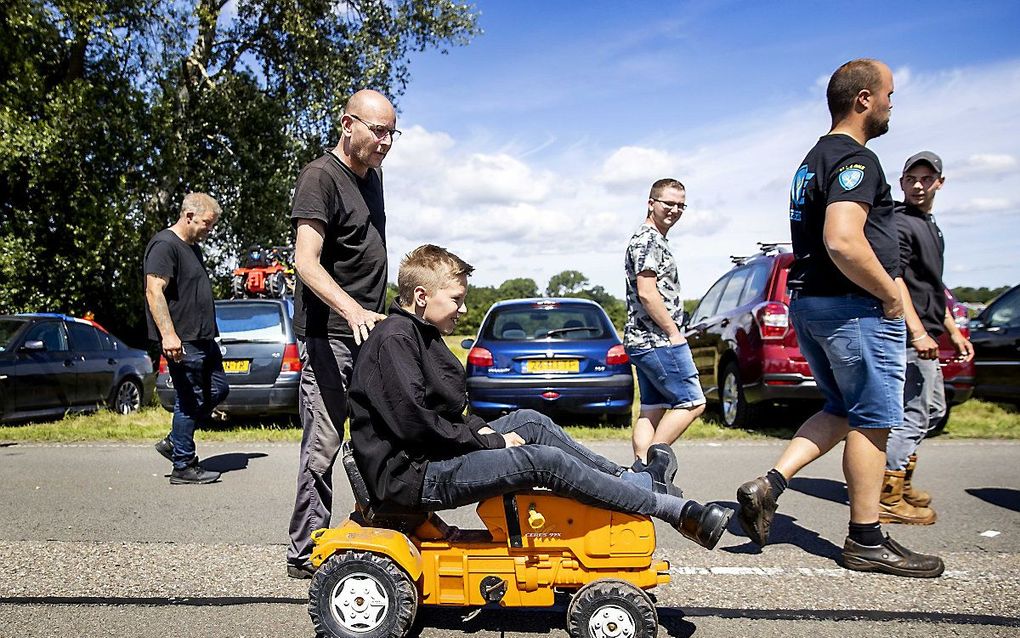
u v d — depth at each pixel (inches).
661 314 207.0
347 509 225.0
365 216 164.2
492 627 139.0
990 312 440.5
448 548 130.1
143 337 787.4
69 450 328.5
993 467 284.0
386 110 159.9
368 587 124.6
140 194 721.6
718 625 138.5
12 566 170.9
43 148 619.5
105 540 191.3
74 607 147.0
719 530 123.5
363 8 848.3
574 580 128.1
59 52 689.0
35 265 666.8
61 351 423.8
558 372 372.2
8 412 385.4
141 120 703.7
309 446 163.5
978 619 140.2
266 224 851.4
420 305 130.2
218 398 266.1
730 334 369.4
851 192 152.3
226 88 817.5
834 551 182.4
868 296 158.4
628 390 375.9
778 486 162.1
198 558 177.0
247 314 385.7
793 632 135.1
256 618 141.9
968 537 192.7
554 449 125.7
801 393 331.3
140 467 289.7
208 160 813.9
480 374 377.7
